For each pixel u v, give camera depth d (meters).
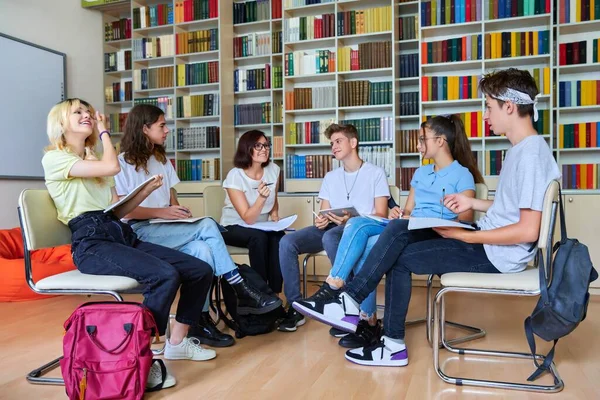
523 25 4.18
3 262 3.46
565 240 1.78
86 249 1.95
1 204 4.23
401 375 2.00
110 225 2.03
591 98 3.89
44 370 2.07
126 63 5.31
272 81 4.75
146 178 2.60
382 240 2.07
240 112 4.91
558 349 2.35
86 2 5.13
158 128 2.63
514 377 1.97
